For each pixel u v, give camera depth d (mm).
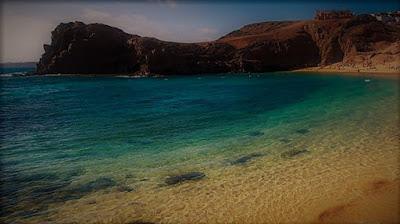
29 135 21062
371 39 97312
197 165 15188
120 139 19969
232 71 98375
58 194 12367
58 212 11047
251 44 103688
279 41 104000
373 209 10516
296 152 16688
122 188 12820
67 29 101062
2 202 11719
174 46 98312
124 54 99875
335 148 17047
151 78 84375
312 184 12703
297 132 20719
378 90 39062
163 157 16422
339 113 26266
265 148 17578
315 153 16422
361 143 17656
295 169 14359
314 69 94500
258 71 98625
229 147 17922
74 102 38906
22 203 11656
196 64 96688
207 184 13039
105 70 100062
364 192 11766
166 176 13938
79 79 83125
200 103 35750
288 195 11859
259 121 24672
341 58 98500
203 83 65312
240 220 10281
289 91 44719
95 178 13836
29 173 14398
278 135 20172
